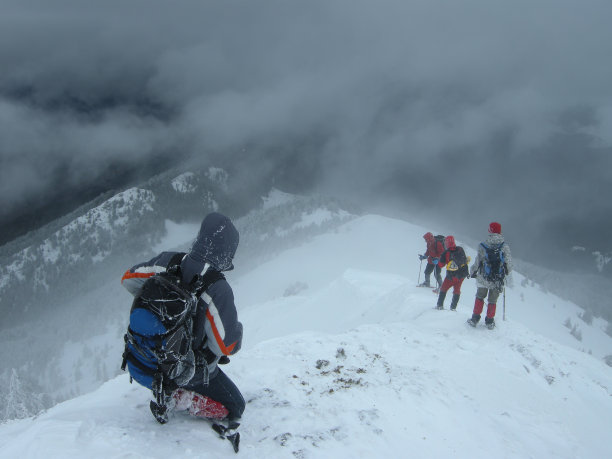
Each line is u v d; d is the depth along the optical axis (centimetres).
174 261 284
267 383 422
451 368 539
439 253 1220
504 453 377
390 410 396
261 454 298
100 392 404
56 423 283
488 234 760
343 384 442
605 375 734
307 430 338
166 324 265
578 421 496
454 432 388
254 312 2411
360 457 314
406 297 1141
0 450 262
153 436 287
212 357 293
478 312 771
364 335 633
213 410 313
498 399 490
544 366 643
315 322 1669
